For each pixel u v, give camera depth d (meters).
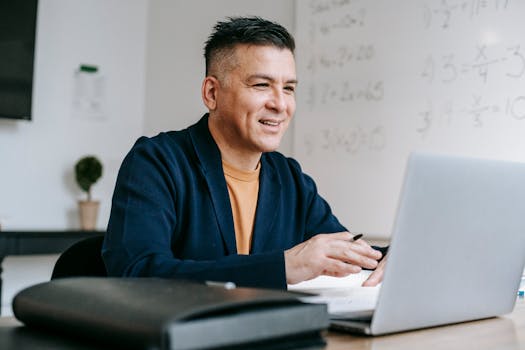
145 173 1.23
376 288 1.11
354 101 2.92
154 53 4.00
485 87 2.44
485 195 0.89
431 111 2.62
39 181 3.71
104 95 3.92
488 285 0.97
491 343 0.82
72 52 3.83
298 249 0.99
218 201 1.32
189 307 0.57
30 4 3.51
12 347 0.62
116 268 1.08
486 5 2.45
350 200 2.91
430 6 2.64
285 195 1.47
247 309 0.61
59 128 3.78
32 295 0.72
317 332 0.66
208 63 1.41
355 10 2.92
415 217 0.80
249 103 1.33
